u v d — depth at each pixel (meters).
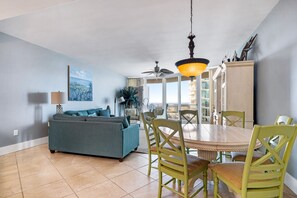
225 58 4.74
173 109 7.90
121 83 8.33
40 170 2.72
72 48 4.41
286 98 2.29
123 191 2.12
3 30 3.32
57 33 3.46
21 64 3.80
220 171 1.65
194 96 7.30
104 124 3.23
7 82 3.53
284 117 1.96
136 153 3.60
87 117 3.47
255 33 3.29
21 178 2.44
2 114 3.45
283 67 2.35
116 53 4.84
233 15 2.77
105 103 7.05
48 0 1.92
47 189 2.16
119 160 3.14
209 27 3.18
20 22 2.97
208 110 6.89
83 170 2.73
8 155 3.41
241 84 3.18
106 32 3.40
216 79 4.83
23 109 3.85
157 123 1.79
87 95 5.97
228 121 3.01
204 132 2.08
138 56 5.17
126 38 3.72
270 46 2.71
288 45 2.24
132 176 2.53
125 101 7.92
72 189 2.16
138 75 8.55
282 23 2.36
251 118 3.14
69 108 5.17
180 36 3.60
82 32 3.40
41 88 4.28
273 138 1.81
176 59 5.48
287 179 2.26
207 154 2.32
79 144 3.40
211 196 2.04
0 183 2.30
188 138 1.79
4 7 2.05
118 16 2.77
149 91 8.70
